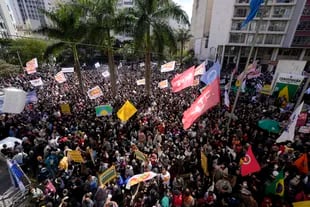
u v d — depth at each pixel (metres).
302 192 6.92
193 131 11.30
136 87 24.27
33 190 7.71
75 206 6.92
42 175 8.34
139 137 10.30
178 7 18.00
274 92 16.06
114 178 7.57
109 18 17.98
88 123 11.85
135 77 30.73
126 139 10.35
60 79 19.41
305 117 11.23
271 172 8.02
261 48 45.59
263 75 33.62
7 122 11.94
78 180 7.54
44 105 15.77
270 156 8.99
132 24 18.08
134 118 13.11
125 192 7.75
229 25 45.22
